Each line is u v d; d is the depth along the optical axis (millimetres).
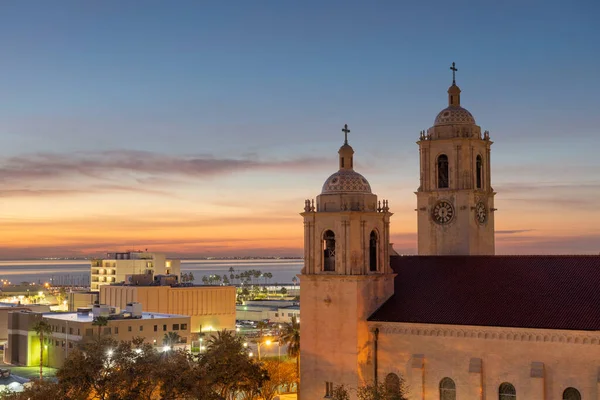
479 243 104500
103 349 91562
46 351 196875
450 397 79625
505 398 76438
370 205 86875
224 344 94438
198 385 85125
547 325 74000
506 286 82000
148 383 83562
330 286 85250
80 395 80250
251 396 100438
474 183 104125
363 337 83875
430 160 106000
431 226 105312
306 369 86188
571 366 72875
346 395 78812
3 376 149375
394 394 76938
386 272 87125
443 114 106125
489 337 77312
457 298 82938
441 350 80125
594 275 79062
